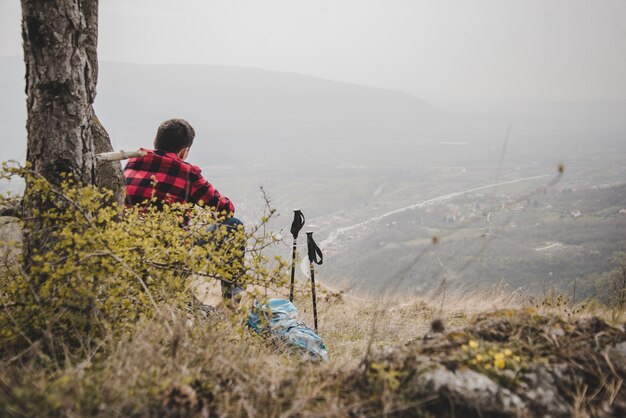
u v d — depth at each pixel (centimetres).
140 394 236
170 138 456
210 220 366
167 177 447
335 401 247
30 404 219
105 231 319
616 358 268
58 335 302
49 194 321
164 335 302
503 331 288
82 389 232
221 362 277
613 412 236
